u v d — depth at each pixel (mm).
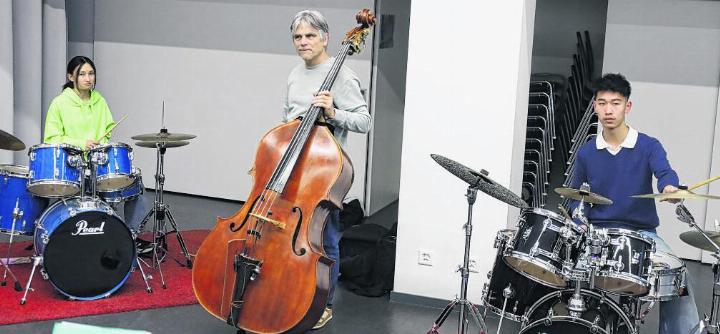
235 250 3301
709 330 3279
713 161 5906
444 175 4367
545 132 6430
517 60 4164
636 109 6109
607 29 6121
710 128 5930
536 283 3336
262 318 3264
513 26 4160
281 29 7023
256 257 3268
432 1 4297
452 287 4406
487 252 4312
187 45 7355
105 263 4211
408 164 4438
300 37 3738
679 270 3246
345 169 3391
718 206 5910
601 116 3510
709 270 5789
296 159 3336
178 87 7430
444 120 4340
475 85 4258
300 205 3295
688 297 3482
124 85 7617
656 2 5961
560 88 7125
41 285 4426
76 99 4781
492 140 4250
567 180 6145
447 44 4293
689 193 2961
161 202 4852
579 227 3186
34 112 6996
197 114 7398
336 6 6805
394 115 7418
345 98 3746
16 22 6793
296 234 3270
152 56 7484
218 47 7254
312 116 3416
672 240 6098
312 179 3326
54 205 4215
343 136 3785
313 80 3797
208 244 3400
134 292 4375
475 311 3613
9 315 3871
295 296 3223
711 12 5840
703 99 5930
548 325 3102
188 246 5484
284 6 6988
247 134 7250
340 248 4996
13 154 6855
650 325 4344
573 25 7305
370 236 5004
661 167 3424
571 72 7312
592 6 7238
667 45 5977
